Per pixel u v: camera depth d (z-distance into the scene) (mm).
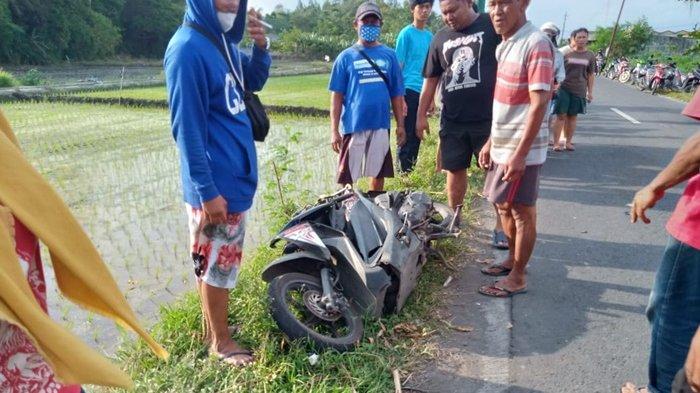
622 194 6820
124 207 6824
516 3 3672
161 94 21188
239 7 3023
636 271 4617
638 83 25828
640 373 3270
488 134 4930
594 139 10562
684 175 2350
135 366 3248
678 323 2434
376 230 3953
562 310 3990
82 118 15148
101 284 1602
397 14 51344
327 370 3166
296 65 44562
